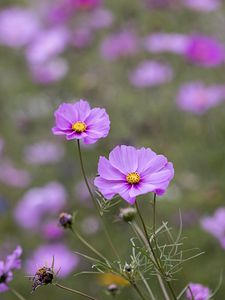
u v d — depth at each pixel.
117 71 2.21
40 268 0.92
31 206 1.96
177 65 2.21
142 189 0.85
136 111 2.04
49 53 2.20
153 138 1.96
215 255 1.59
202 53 1.99
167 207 1.73
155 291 1.35
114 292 1.08
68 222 0.99
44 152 2.12
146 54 2.22
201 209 1.73
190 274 1.53
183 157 1.91
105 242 1.72
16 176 2.15
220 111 2.02
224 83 2.19
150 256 0.92
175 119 2.03
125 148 0.87
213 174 1.86
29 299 1.69
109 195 0.85
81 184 1.94
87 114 0.91
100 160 0.87
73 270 1.70
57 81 2.18
